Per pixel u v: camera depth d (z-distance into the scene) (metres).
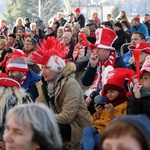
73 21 22.66
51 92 6.47
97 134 5.89
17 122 3.15
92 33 14.54
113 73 6.08
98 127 6.01
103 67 7.08
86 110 6.43
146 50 6.97
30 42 9.72
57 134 3.22
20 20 23.31
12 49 10.34
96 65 7.14
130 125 2.79
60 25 22.69
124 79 6.03
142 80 5.46
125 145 2.75
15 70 6.79
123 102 5.99
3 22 25.20
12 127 3.16
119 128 2.81
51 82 6.45
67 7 31.62
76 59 10.76
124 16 20.50
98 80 7.10
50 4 46.22
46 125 3.17
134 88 5.30
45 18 45.75
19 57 6.85
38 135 3.15
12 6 45.22
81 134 6.36
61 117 6.23
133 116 2.92
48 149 3.17
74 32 15.31
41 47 6.49
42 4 45.97
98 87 7.09
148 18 19.38
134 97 5.29
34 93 6.86
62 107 6.35
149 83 5.41
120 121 2.85
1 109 5.42
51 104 6.52
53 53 6.39
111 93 5.99
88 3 51.91
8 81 5.61
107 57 7.09
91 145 5.69
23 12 45.31
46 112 3.22
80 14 22.55
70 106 6.26
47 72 6.34
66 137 6.32
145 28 16.48
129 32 14.57
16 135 3.16
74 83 6.35
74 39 14.70
